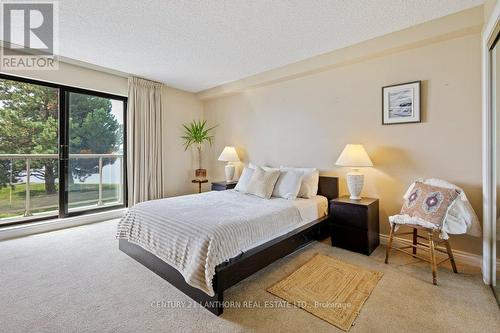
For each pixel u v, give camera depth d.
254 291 1.89
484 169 2.04
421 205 2.21
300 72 3.38
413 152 2.65
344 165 2.79
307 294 1.84
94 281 2.04
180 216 2.12
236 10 2.18
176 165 4.82
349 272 2.17
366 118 2.99
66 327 1.50
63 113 3.48
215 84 4.49
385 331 1.46
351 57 2.89
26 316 1.60
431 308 1.67
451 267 2.26
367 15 2.26
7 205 3.17
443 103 2.46
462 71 2.35
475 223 2.12
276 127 3.95
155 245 2.10
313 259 2.44
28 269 2.24
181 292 1.88
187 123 4.97
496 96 1.92
